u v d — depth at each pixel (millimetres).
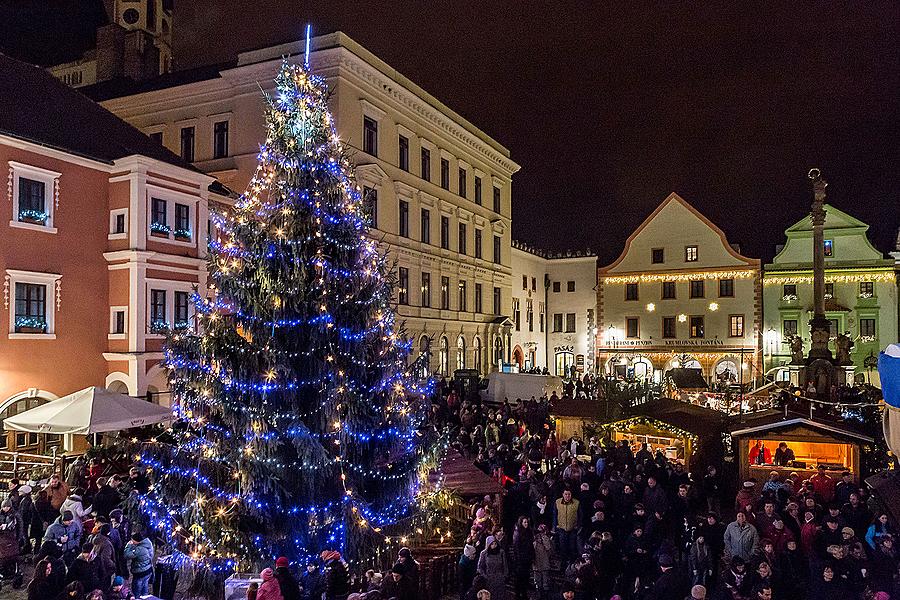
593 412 26125
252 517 13414
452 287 52781
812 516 13211
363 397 14539
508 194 64688
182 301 30719
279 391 13633
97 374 28422
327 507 13695
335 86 39344
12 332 25312
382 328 15055
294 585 11008
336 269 14461
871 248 56469
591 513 15711
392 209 44562
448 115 52344
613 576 12812
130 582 13867
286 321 13867
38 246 26344
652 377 59250
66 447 24562
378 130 43250
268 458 13312
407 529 14977
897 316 55344
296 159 14516
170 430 15484
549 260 73188
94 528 12836
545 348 72875
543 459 23375
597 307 64250
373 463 14734
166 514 14008
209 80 42500
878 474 10453
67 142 28188
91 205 28438
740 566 11375
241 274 14250
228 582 11875
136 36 76312
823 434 19109
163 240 29766
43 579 10891
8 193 25375
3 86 29375
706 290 60344
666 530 14883
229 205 34594
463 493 16219
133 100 45375
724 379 54844
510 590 15008
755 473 19859
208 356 13805
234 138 42125
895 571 11766
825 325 35125
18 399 25359
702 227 60812
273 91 40625
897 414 6734
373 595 9836
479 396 36719
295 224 14203
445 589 14609
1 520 15172
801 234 58156
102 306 28766
